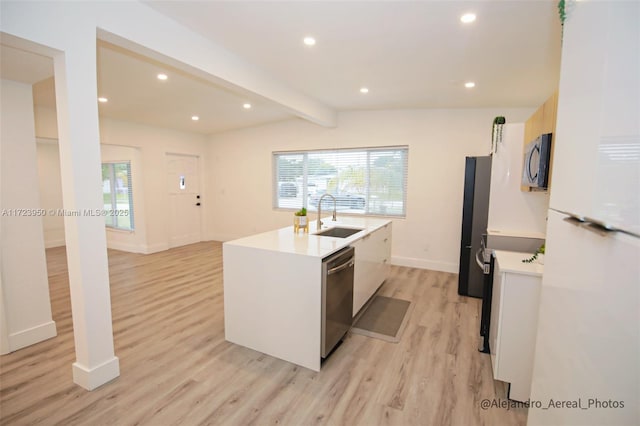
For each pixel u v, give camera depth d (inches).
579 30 37.7
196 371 87.8
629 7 24.5
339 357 95.5
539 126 94.0
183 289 154.2
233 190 262.2
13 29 60.5
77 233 74.0
